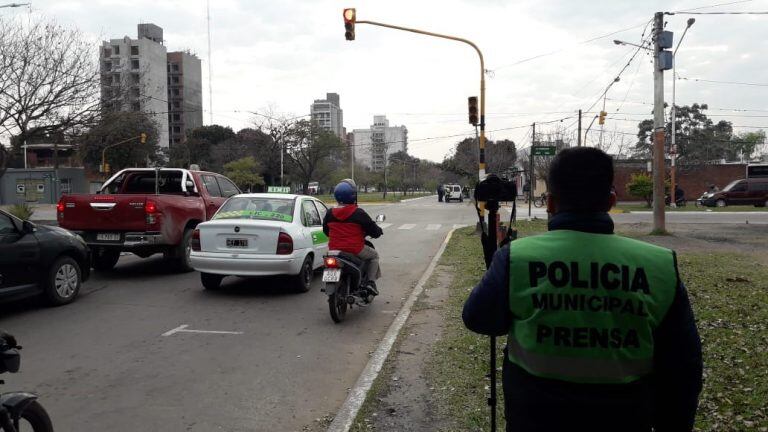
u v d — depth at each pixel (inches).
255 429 172.1
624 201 1939.0
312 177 2714.1
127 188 513.0
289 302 350.3
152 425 174.2
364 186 3629.4
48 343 260.1
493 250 119.3
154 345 258.4
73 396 197.0
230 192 543.5
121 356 241.9
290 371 224.4
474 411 174.4
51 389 203.5
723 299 311.3
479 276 413.1
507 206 1572.3
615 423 75.1
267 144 2578.7
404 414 174.2
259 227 359.3
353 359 240.4
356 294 305.6
